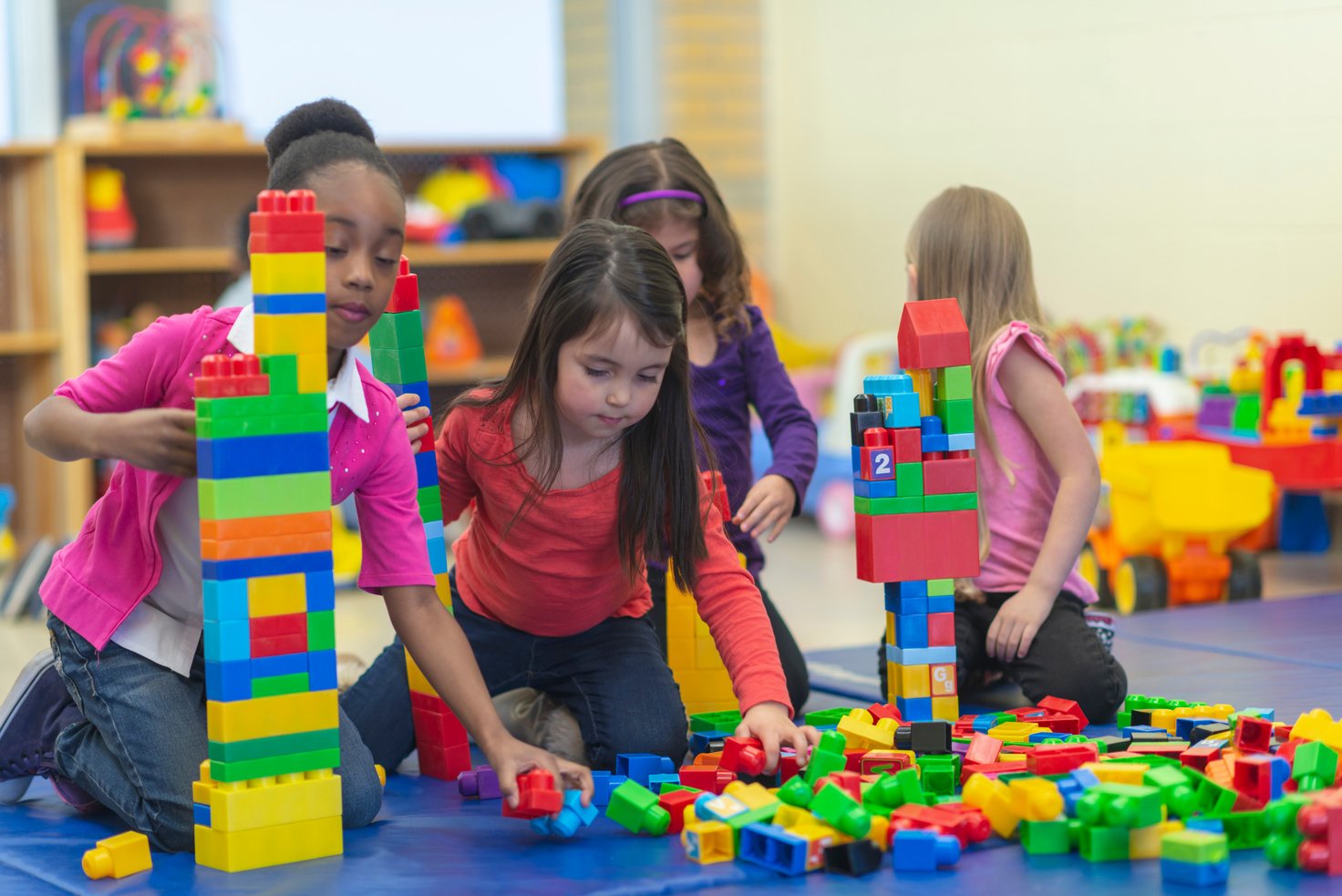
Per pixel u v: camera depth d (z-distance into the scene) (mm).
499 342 4660
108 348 3984
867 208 4688
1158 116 3725
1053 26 3992
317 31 4660
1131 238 3824
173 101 4035
